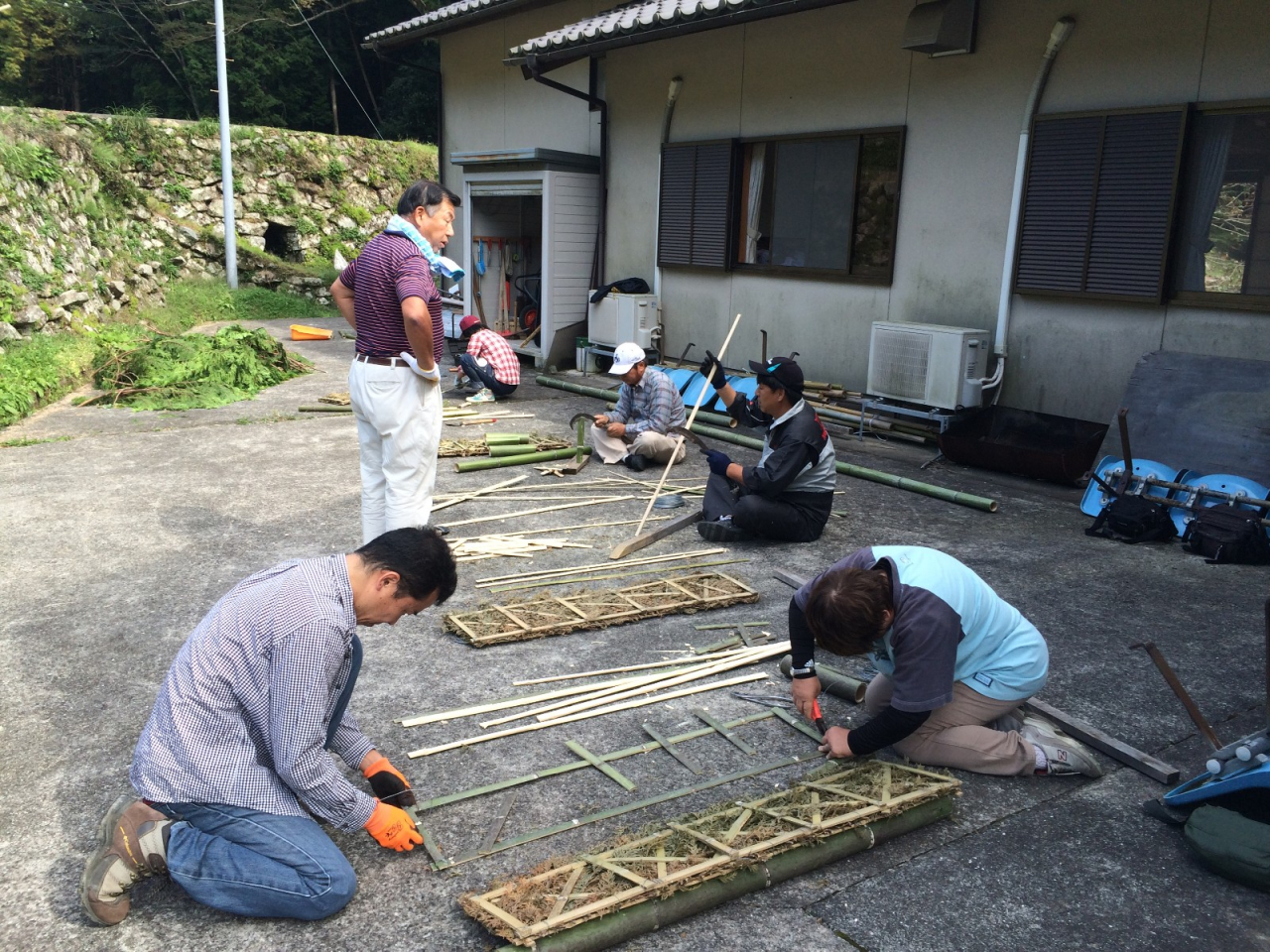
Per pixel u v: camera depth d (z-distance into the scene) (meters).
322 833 2.25
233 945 2.13
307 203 18.48
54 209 12.06
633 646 3.77
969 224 7.12
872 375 7.48
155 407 8.45
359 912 2.24
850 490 6.27
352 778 2.82
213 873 2.14
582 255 10.65
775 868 2.34
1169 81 5.95
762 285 8.82
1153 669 3.63
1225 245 5.89
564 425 8.00
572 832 2.57
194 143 16.92
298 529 5.18
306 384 10.03
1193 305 5.98
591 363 10.39
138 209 15.59
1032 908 2.30
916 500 6.05
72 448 6.96
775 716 3.24
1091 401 6.59
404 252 4.12
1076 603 4.30
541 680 3.45
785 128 8.40
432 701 3.29
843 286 8.11
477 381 8.89
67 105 30.75
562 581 4.48
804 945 2.16
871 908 2.29
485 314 11.75
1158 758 3.02
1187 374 5.77
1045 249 6.62
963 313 7.27
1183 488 5.26
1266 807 2.55
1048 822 2.66
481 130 12.85
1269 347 5.70
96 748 2.98
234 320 15.57
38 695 3.31
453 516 5.48
